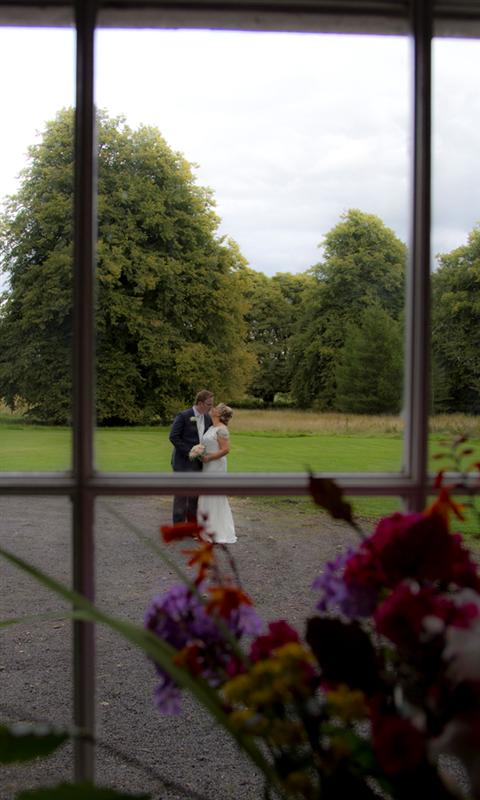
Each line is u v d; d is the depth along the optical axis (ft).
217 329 77.56
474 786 2.14
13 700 18.37
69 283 73.67
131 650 21.35
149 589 28.73
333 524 39.24
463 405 56.54
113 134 76.84
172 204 77.61
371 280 77.77
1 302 74.18
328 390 74.90
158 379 76.23
